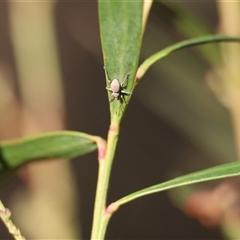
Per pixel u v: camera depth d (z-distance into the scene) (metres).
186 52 0.47
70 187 0.54
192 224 0.74
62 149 0.33
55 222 0.53
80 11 0.66
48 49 0.52
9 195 0.63
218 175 0.30
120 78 0.31
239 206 0.43
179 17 0.40
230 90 0.42
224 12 0.42
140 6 0.31
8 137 0.55
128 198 0.30
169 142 0.71
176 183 0.30
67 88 0.68
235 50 0.42
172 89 0.48
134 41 0.31
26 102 0.54
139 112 0.71
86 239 0.71
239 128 0.43
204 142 0.48
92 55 0.69
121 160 0.73
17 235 0.30
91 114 0.70
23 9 0.51
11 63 0.61
